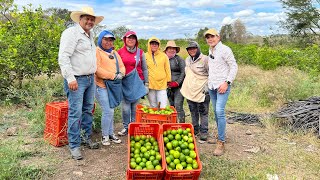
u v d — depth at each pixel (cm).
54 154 288
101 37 301
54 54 472
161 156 234
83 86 277
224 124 298
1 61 421
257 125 397
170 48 351
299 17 1773
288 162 287
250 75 716
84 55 272
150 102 355
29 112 383
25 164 263
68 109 279
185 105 484
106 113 310
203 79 329
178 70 357
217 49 291
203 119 334
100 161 280
